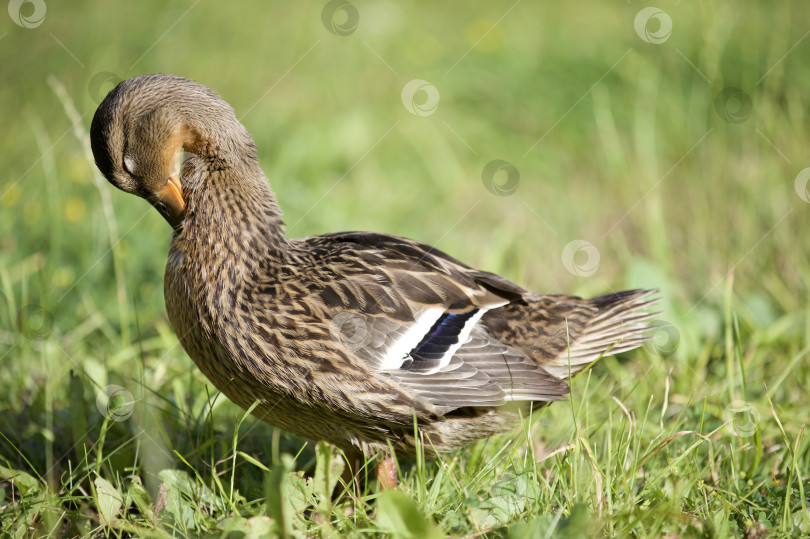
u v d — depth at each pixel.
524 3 19.17
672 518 6.15
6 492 7.18
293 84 15.70
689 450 6.73
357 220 12.44
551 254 11.84
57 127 13.88
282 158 13.27
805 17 16.14
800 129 12.80
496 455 6.88
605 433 7.71
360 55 16.34
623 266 11.34
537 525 5.81
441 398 6.89
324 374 6.74
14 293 10.04
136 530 6.14
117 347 9.34
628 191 12.93
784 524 6.13
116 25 17.00
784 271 10.70
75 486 6.73
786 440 6.94
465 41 16.62
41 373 8.78
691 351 9.02
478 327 7.27
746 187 11.99
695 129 13.70
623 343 7.84
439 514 6.34
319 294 6.85
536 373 7.12
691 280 11.13
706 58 12.35
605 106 14.60
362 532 6.14
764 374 8.95
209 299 6.87
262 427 8.12
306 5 18.03
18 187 12.24
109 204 9.12
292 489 6.27
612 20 17.66
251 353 6.82
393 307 6.97
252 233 7.02
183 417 7.95
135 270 10.84
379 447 7.17
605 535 6.02
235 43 16.80
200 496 6.58
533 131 14.68
